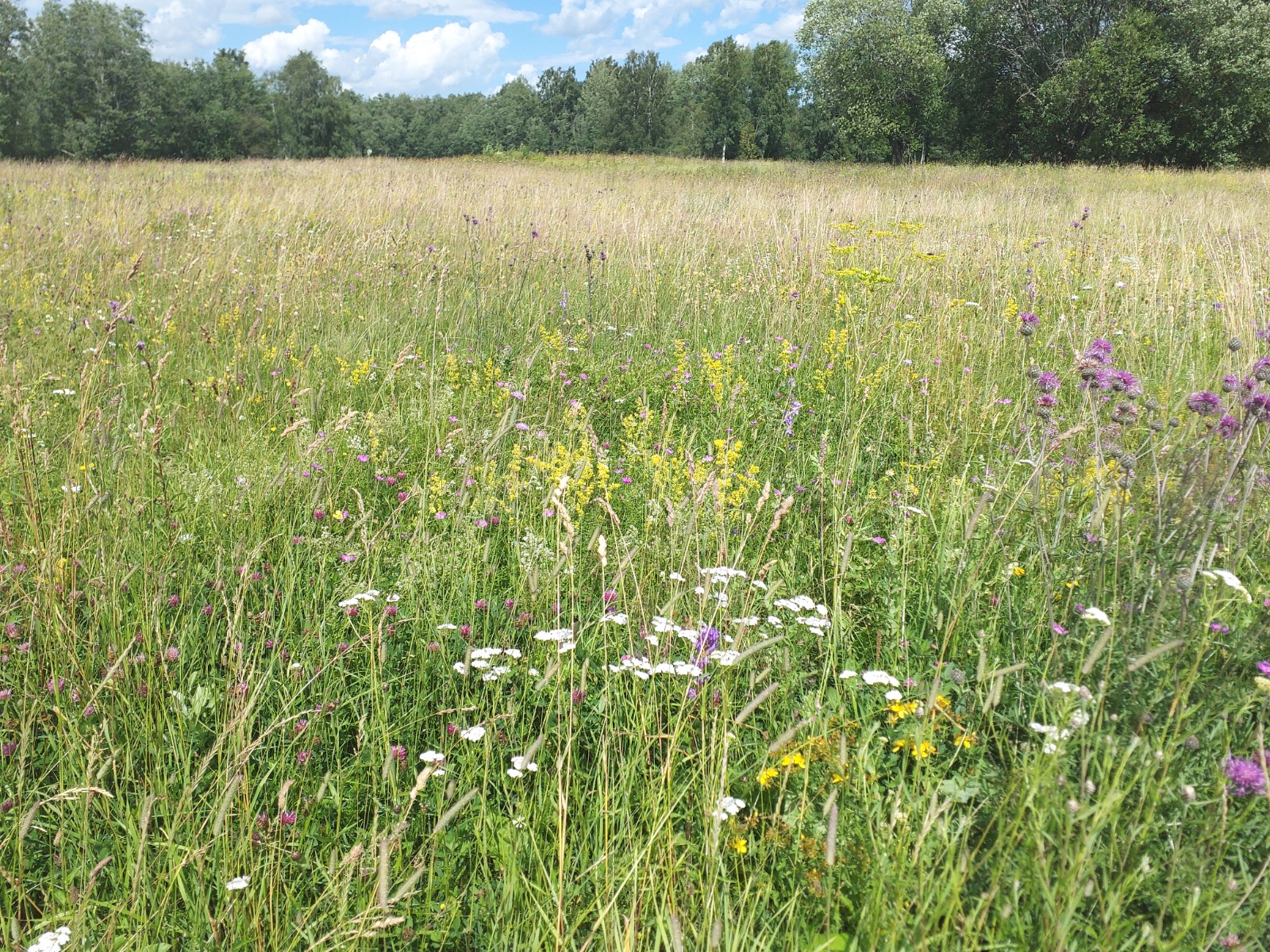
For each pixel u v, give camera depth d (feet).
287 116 338.95
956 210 44.65
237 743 7.08
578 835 7.16
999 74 154.92
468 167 92.63
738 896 6.50
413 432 15.33
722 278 26.50
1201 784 6.62
